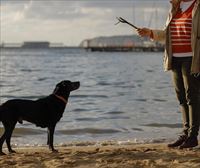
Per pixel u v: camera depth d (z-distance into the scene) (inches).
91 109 744.3
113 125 568.4
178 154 303.1
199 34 299.0
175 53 308.2
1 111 331.9
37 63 3346.5
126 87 1280.8
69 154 319.9
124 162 283.4
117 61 3870.6
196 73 300.2
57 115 339.0
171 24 309.4
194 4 302.0
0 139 334.0
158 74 2018.9
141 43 7647.6
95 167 272.5
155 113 687.7
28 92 1067.9
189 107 310.8
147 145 391.2
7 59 4411.9
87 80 1583.4
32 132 496.7
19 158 308.5
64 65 2989.7
